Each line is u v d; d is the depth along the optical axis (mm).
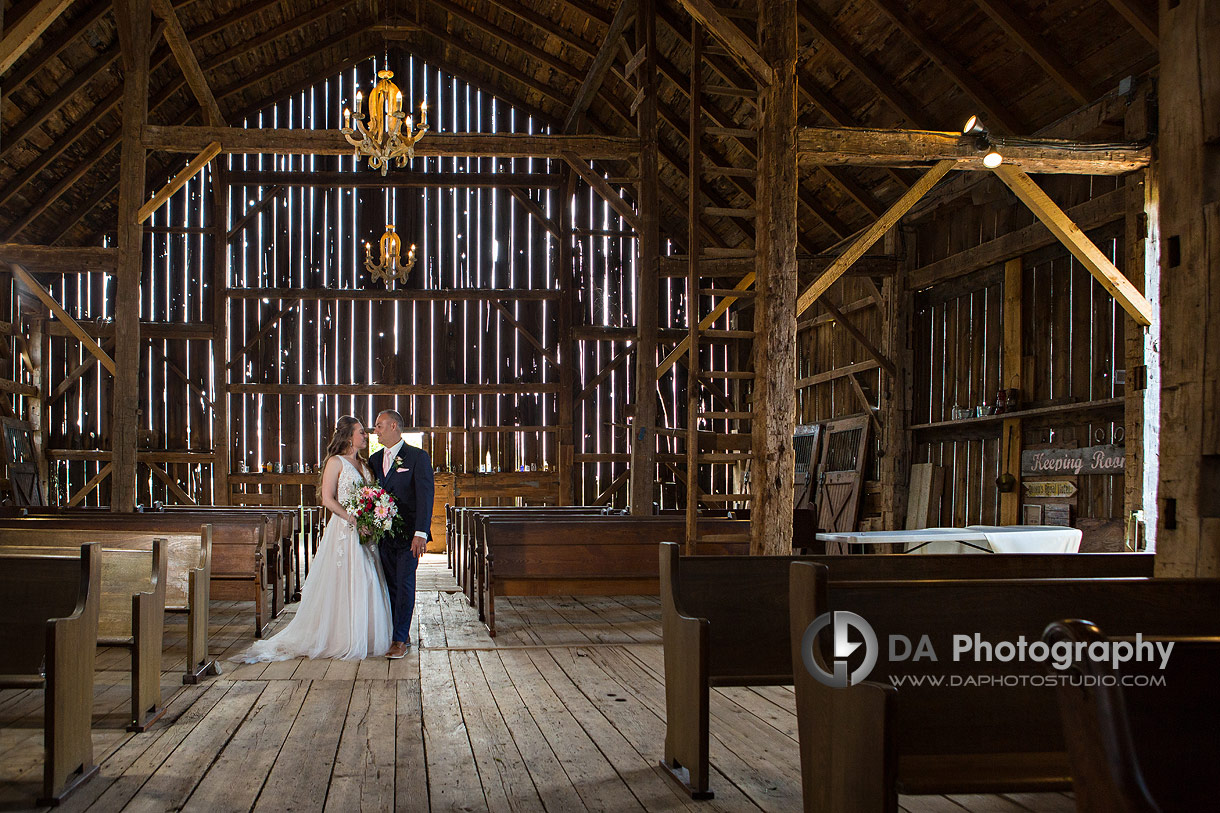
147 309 15695
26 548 4938
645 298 11414
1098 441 9258
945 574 4305
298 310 16078
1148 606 3002
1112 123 8766
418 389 16078
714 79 12461
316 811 3293
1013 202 10500
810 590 2768
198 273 15820
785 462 7449
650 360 11398
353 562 6098
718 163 14398
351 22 14844
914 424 12438
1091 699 1792
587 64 14195
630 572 7477
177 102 14188
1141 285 8508
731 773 3748
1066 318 9812
